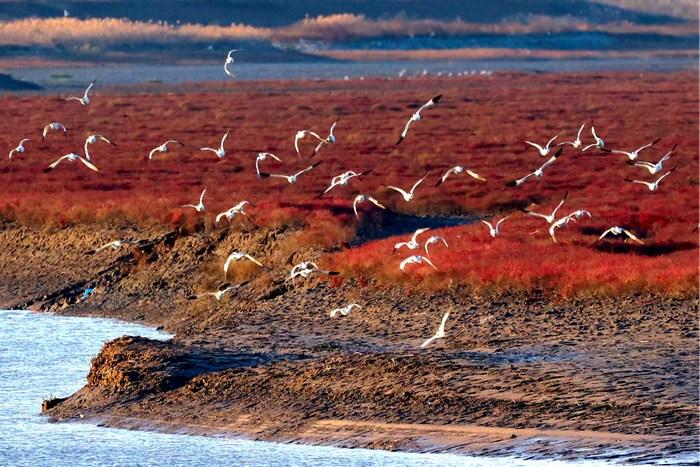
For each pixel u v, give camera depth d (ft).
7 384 90.84
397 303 109.19
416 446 71.46
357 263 119.44
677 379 80.64
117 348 93.25
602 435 70.28
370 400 79.20
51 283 132.98
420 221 169.68
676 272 110.93
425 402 77.82
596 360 86.94
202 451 73.31
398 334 99.35
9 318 119.65
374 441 72.95
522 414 74.64
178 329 112.06
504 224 149.48
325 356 92.02
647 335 95.04
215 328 105.60
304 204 159.74
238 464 70.23
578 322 100.22
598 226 148.66
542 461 67.10
